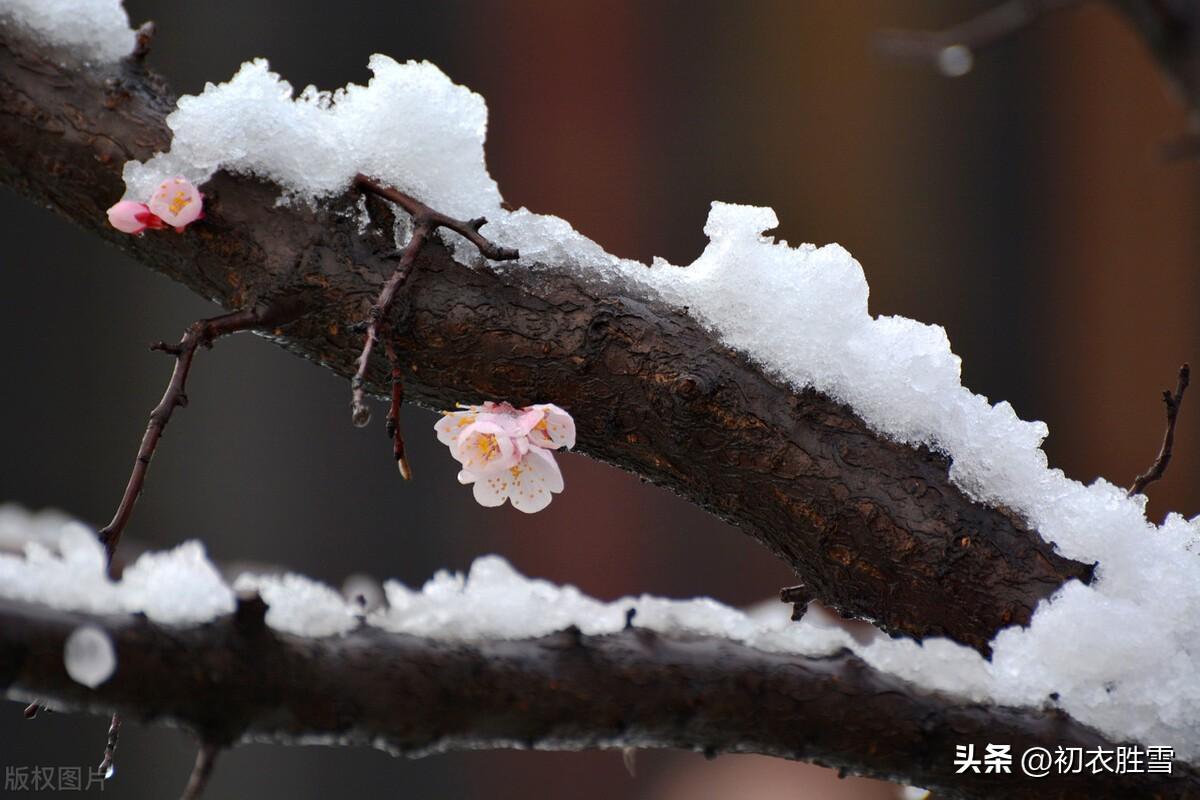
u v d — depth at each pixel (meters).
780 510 1.17
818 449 1.17
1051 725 1.16
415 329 1.17
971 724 1.15
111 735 1.18
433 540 3.98
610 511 4.09
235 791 3.45
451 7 4.25
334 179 1.18
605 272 1.18
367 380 1.19
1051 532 1.18
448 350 1.17
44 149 1.18
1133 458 4.26
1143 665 1.16
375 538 3.92
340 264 1.17
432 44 4.23
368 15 4.13
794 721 1.15
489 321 1.17
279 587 1.13
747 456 1.17
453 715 1.13
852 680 1.15
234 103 1.18
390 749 1.13
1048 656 1.16
